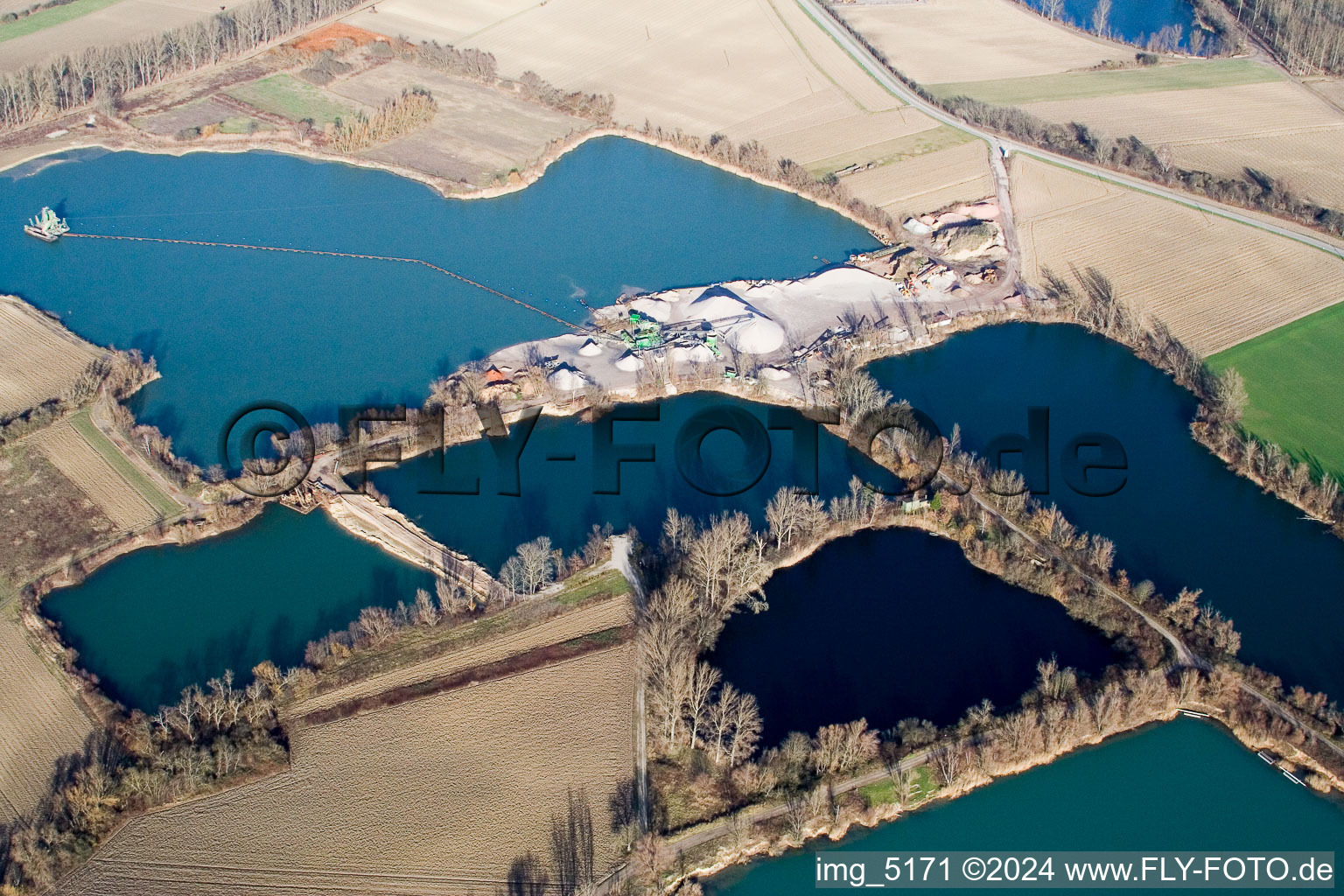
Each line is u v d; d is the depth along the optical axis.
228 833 179.25
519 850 176.88
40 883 170.88
